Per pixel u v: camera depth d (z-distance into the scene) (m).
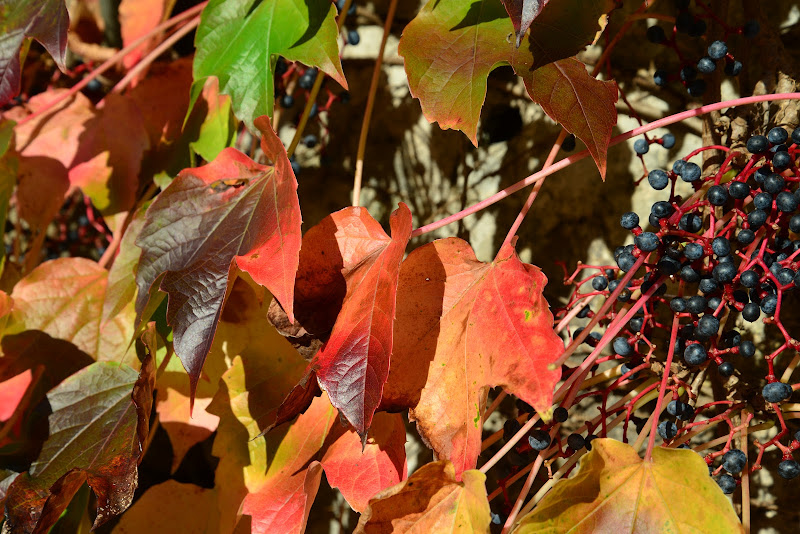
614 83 0.64
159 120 0.79
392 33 0.84
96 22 0.88
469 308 0.63
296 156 0.86
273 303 0.64
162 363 0.72
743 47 0.72
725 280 0.62
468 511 0.62
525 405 0.69
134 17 0.83
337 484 0.65
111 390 0.69
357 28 0.85
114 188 0.78
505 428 0.68
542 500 0.61
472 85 0.64
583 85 0.63
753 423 0.70
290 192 0.62
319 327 0.64
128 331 0.73
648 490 0.61
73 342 0.74
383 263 0.62
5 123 0.77
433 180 0.83
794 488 0.74
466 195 0.82
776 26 0.75
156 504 0.72
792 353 0.74
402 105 0.84
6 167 0.77
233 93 0.68
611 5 0.65
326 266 0.64
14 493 0.67
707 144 0.71
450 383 0.63
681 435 0.65
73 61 0.94
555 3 0.64
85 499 0.71
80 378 0.69
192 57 0.80
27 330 0.74
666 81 0.71
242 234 0.64
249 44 0.68
